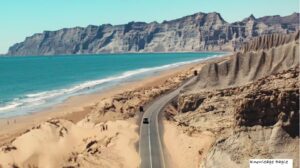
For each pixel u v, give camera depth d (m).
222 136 89.25
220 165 81.69
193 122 125.12
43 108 178.38
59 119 135.25
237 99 88.19
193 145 98.12
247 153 81.38
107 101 154.88
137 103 151.25
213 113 125.19
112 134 114.25
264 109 84.31
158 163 92.25
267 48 163.50
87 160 99.19
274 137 82.12
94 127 125.25
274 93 85.31
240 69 152.75
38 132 116.88
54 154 107.06
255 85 116.62
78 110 163.38
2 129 140.12
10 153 105.56
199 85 146.50
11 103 193.50
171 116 135.12
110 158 98.06
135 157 96.38
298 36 159.62
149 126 119.75
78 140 118.00
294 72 100.81
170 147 101.62
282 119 83.38
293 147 80.81
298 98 84.50
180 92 144.50
